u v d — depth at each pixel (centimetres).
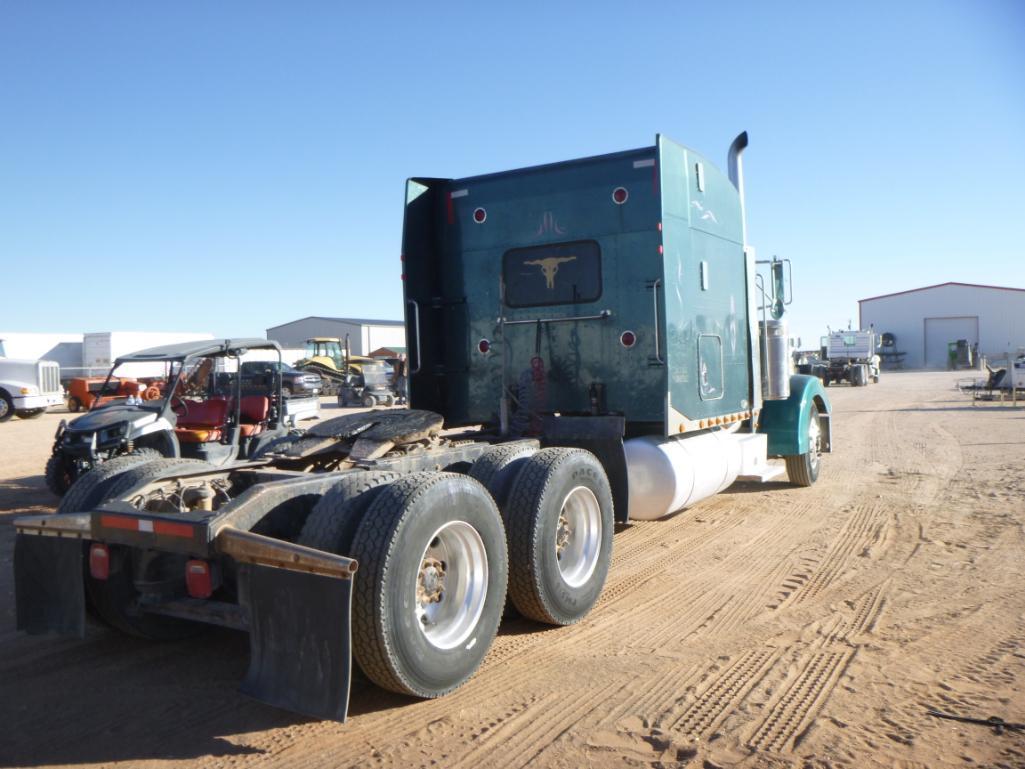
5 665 450
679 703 384
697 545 714
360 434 536
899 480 1044
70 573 424
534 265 721
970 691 390
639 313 679
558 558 521
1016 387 2273
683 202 682
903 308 7606
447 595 419
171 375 1023
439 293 766
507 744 346
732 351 797
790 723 359
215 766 332
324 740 354
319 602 342
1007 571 602
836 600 546
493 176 737
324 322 7756
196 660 458
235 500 390
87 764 336
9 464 1380
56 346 3994
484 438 656
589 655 454
